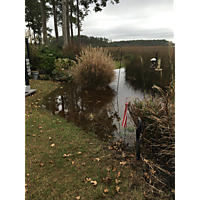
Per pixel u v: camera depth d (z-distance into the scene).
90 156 3.29
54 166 2.99
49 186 2.53
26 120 4.77
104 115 5.41
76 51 14.74
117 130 4.42
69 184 2.58
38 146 3.58
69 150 3.49
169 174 2.75
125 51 20.55
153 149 3.30
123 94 7.67
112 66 9.07
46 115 5.33
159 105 3.48
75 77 9.60
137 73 10.98
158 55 10.79
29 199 2.29
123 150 3.49
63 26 15.65
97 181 2.63
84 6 23.16
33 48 10.70
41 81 9.73
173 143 2.91
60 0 22.84
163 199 2.26
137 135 2.31
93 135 4.16
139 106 3.77
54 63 11.32
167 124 3.00
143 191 2.41
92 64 8.75
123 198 2.30
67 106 6.25
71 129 4.46
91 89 8.71
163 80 8.18
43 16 17.31
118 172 2.80
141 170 2.87
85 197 2.34
